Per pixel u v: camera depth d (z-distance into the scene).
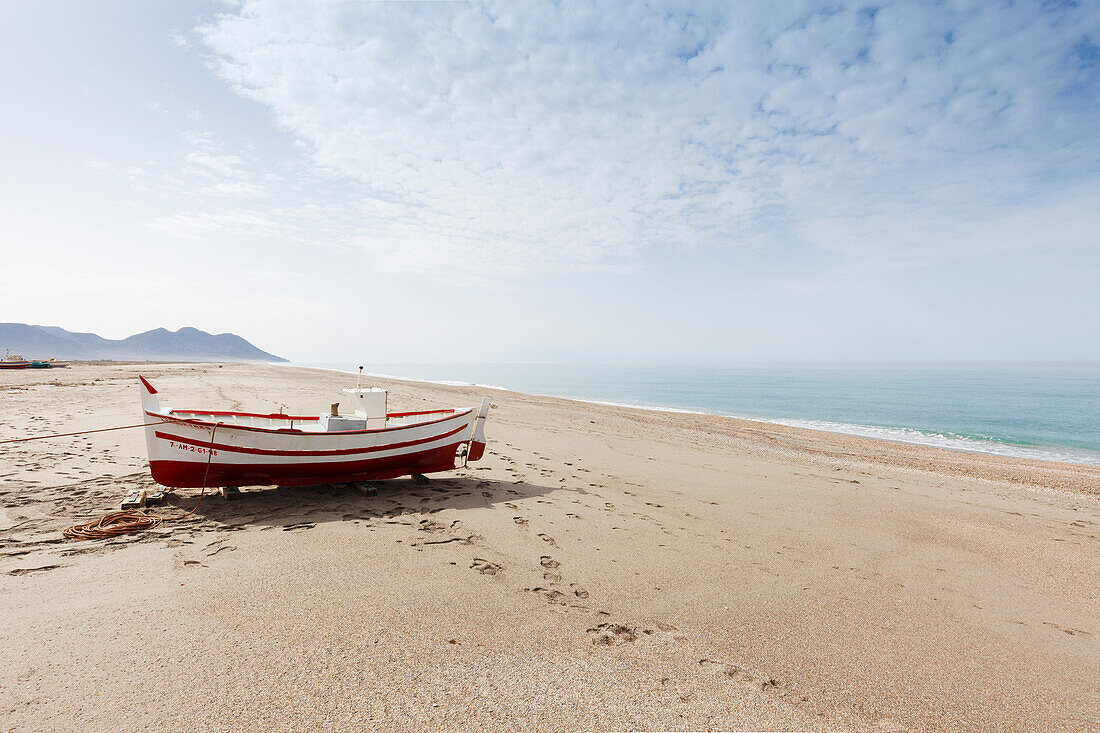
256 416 8.67
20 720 2.79
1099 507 9.82
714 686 3.51
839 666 3.86
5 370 44.59
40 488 7.47
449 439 8.80
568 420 19.67
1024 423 25.44
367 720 2.94
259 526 6.33
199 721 2.86
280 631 3.88
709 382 64.56
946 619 4.77
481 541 6.17
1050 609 5.13
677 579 5.33
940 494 10.16
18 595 4.30
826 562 6.07
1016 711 3.43
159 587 4.56
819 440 18.33
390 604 4.42
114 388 24.78
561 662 3.68
